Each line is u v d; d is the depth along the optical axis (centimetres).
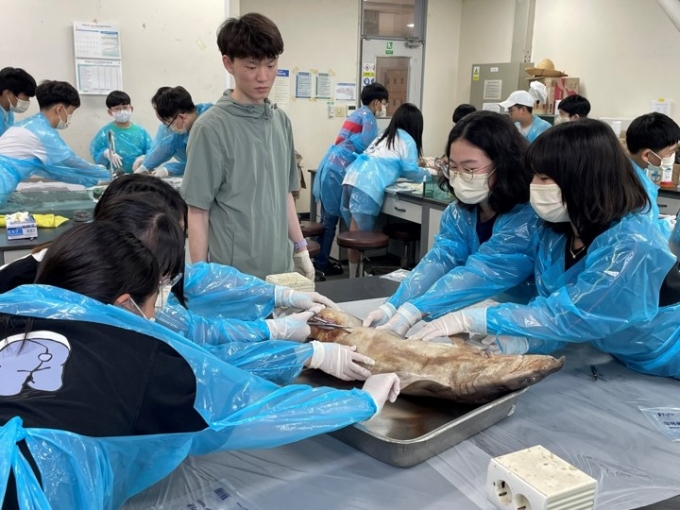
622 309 121
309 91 592
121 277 80
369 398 99
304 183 607
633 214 124
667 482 95
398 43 615
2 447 62
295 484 94
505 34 580
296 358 120
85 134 426
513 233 150
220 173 184
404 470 98
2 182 282
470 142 142
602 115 500
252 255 193
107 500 72
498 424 113
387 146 412
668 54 442
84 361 71
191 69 446
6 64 396
